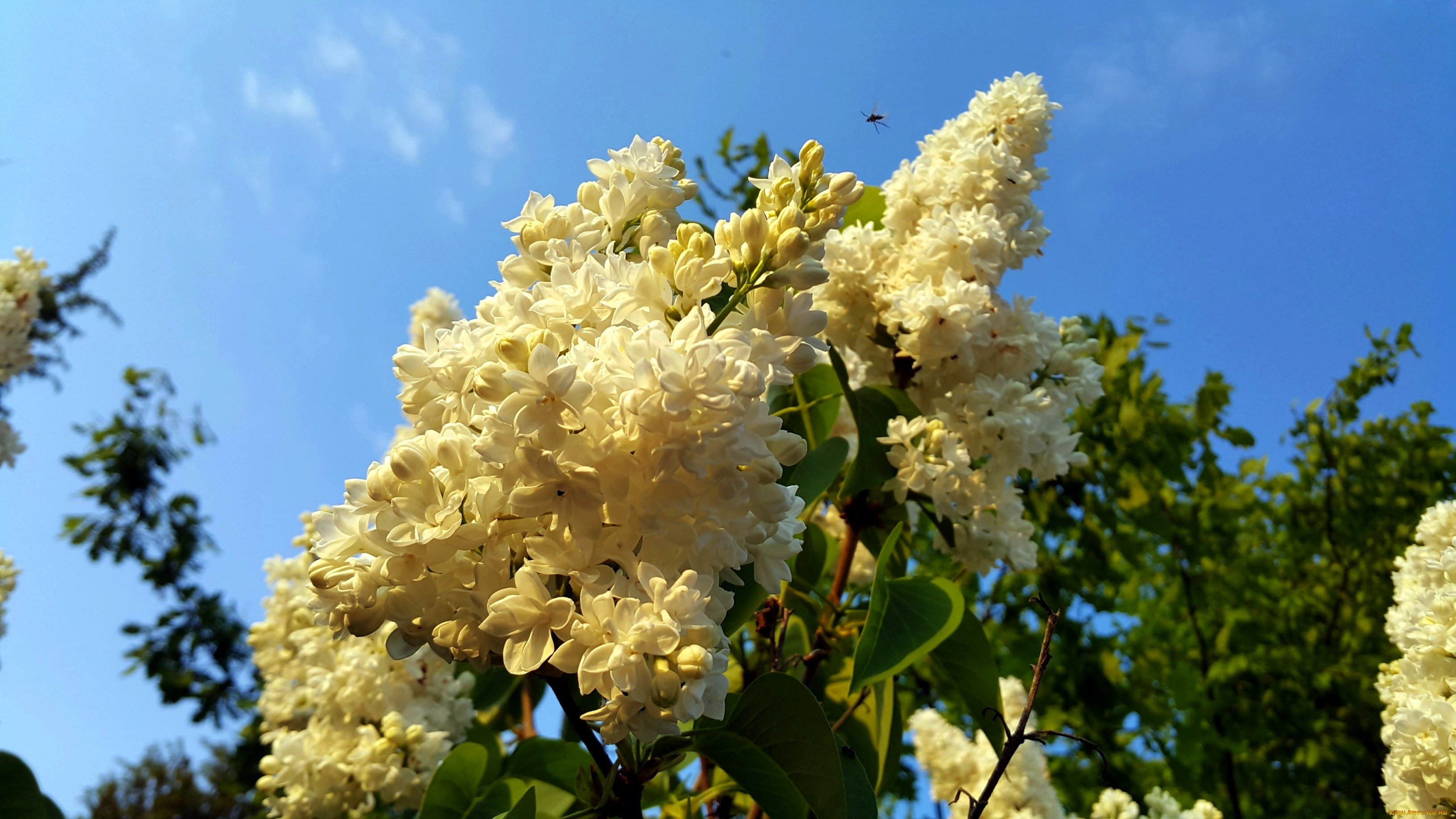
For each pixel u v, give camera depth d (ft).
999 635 19.33
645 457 5.38
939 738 15.19
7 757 11.13
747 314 6.30
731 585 8.21
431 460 5.83
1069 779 21.52
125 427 44.88
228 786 22.74
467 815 10.16
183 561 44.24
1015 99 13.64
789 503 5.86
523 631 5.46
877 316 13.00
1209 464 23.43
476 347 5.97
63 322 46.91
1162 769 21.43
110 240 48.11
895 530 9.68
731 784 9.86
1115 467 20.57
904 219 13.26
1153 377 22.15
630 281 6.33
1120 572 20.38
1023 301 12.65
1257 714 24.50
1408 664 10.22
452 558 5.79
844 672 12.45
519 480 5.50
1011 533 11.93
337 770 12.53
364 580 5.87
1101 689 19.19
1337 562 30.68
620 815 6.81
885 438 11.95
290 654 14.40
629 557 5.59
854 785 8.81
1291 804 24.77
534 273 6.91
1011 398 12.19
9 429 18.60
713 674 5.24
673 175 7.75
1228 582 24.17
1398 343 29.45
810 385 12.82
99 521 43.75
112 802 51.60
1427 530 11.87
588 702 8.08
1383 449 30.09
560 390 5.18
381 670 13.10
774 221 6.49
